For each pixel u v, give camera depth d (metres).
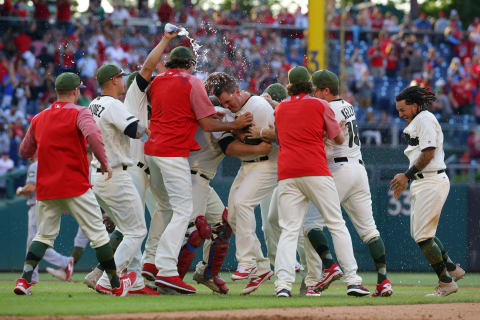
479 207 45.88
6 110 59.88
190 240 26.56
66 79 23.95
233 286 34.09
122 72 25.56
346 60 72.62
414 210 27.14
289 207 24.77
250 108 25.97
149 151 25.62
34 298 23.61
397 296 26.77
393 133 57.06
